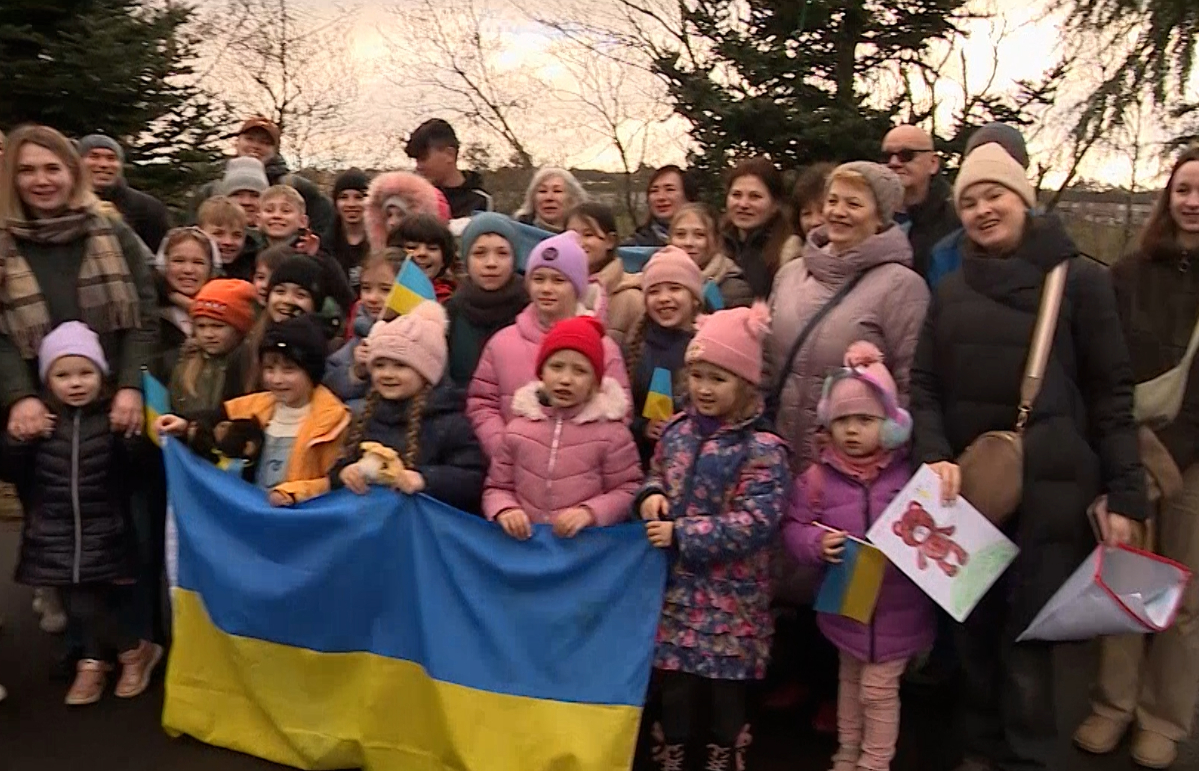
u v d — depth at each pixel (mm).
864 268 3957
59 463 4207
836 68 10758
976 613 3723
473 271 4473
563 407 3775
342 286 4898
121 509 4352
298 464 4047
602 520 3686
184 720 4066
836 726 4227
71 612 4344
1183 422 3916
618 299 4609
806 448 3979
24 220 4305
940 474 3453
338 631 3875
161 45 10664
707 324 3688
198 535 4055
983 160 3568
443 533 3729
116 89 10188
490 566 3674
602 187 18953
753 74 10570
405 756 3770
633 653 3582
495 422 4031
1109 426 3486
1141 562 3400
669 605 3645
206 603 4051
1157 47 7027
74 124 10430
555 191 5656
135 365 4438
